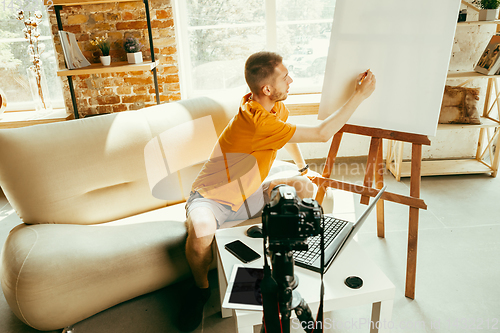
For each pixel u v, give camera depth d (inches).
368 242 85.0
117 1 104.3
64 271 58.7
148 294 71.9
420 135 63.4
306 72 127.5
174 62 118.6
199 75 126.4
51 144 70.9
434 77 59.7
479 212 95.7
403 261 77.9
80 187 72.9
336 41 66.1
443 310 64.2
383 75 63.6
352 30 64.4
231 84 127.7
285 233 36.3
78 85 119.8
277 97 61.6
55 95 126.5
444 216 94.6
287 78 60.2
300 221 35.9
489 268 74.5
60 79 121.0
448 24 56.8
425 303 66.1
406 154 127.5
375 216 96.3
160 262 65.8
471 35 113.7
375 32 62.6
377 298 46.2
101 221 76.2
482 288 69.1
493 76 102.4
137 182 79.0
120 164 76.5
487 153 128.4
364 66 64.7
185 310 63.7
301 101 118.6
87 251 61.8
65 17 113.1
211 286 72.9
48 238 62.9
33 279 56.7
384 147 127.2
